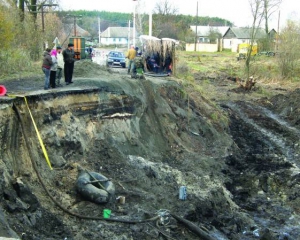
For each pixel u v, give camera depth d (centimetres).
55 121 1338
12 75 1875
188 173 1546
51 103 1332
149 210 1198
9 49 2114
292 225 1333
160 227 1123
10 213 952
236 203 1468
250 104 2959
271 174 1698
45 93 1312
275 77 3891
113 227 1073
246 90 3356
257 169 1761
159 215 1162
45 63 1412
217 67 4397
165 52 2392
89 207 1150
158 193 1336
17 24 2450
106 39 9519
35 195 1069
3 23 1981
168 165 1608
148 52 2395
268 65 4181
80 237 995
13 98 1167
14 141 1147
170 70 2425
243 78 3891
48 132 1292
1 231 837
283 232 1278
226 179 1611
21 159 1145
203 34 7812
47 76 1418
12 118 1148
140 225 1105
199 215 1267
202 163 1700
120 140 1577
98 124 1544
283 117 2702
